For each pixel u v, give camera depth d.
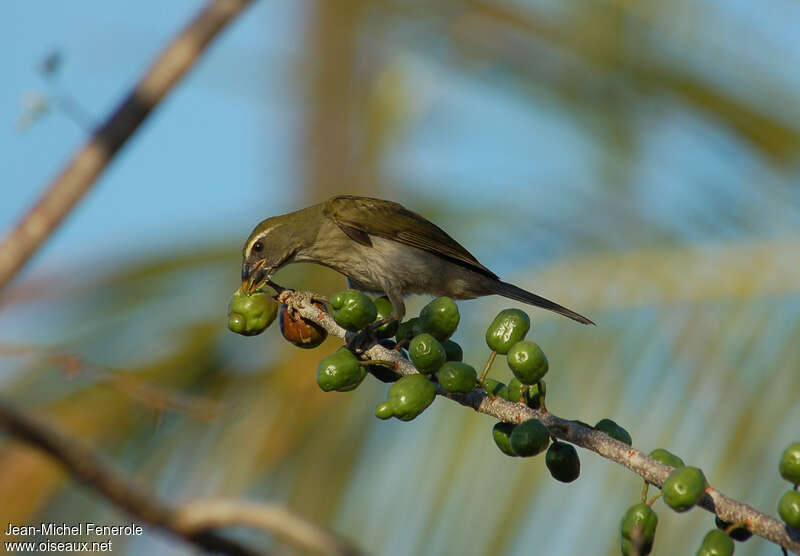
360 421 10.83
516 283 11.34
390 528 10.17
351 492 10.51
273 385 11.27
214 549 9.65
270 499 10.67
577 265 11.14
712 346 10.17
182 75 10.14
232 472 10.88
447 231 12.25
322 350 11.37
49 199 9.58
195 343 11.58
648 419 9.98
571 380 10.38
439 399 10.76
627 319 10.55
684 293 10.49
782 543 5.74
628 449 6.17
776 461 9.54
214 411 9.32
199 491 10.86
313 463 10.77
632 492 9.87
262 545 10.88
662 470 6.00
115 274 12.33
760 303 10.23
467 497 10.10
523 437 6.20
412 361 6.73
